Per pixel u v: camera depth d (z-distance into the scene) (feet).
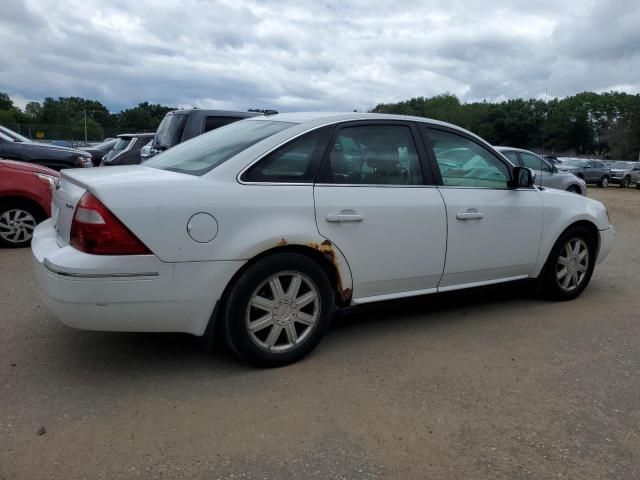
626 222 41.50
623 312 16.60
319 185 12.17
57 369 11.63
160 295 10.44
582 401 10.87
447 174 14.35
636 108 248.73
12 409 9.95
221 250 10.83
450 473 8.52
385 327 14.69
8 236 23.66
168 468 8.40
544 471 8.64
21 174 23.57
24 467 8.31
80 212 10.27
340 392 10.93
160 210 10.34
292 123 12.72
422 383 11.44
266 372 11.73
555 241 16.57
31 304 15.74
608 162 117.91
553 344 13.80
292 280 11.73
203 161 12.05
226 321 11.22
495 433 9.66
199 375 11.51
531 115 242.99
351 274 12.61
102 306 10.14
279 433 9.43
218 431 9.43
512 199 15.39
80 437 9.13
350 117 13.05
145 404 10.27
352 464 8.65
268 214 11.35
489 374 11.96
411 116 14.17
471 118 267.18
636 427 9.98
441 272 14.14
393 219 13.00
